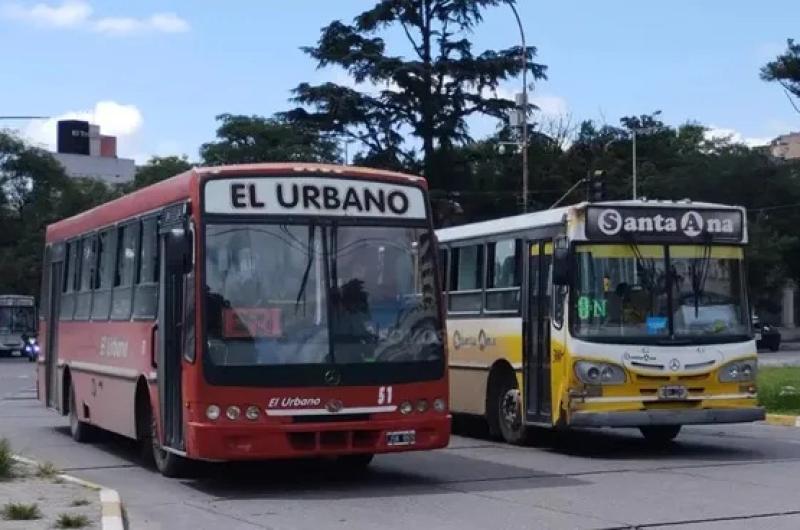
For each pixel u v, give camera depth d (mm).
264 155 57875
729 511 11273
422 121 51781
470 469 14805
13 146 74438
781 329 76125
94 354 17406
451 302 19781
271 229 12727
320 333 12586
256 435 12211
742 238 16391
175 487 13445
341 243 12906
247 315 12430
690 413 15602
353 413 12547
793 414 21500
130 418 15422
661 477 13805
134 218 15508
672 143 77625
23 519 10469
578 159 61969
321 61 50750
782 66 36500
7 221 74562
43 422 23344
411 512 11461
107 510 10953
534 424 16859
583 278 15742
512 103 51562
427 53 51531
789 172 71125
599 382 15477
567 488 12961
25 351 66125
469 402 19031
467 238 19359
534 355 16906
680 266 16062
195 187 12758
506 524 10695
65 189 76562
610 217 15898
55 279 20688
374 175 13234
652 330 15758
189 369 12430
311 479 14008
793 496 12203
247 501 12336
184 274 12828
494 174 57531
